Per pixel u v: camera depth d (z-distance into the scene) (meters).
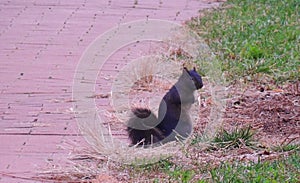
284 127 11.45
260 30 17.17
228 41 16.27
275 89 13.35
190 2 21.00
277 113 12.08
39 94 13.16
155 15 19.42
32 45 16.67
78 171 9.63
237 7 20.00
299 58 14.93
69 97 12.92
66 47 16.53
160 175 9.43
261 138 10.95
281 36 16.47
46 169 9.73
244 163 9.70
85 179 9.47
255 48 15.33
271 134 11.18
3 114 12.01
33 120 11.72
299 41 16.23
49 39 17.17
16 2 20.75
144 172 9.56
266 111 12.16
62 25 18.45
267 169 9.38
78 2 20.91
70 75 14.39
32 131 11.23
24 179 9.42
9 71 14.68
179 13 19.66
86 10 20.02
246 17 18.59
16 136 11.02
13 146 10.60
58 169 9.71
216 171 9.34
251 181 8.97
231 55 15.23
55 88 13.53
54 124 11.52
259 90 13.32
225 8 20.08
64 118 11.80
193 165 9.73
